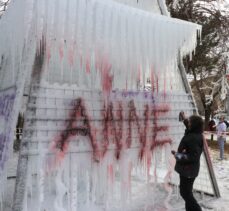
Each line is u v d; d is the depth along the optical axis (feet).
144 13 12.88
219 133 31.50
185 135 12.37
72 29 10.91
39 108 11.16
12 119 10.21
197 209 12.00
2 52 13.92
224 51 44.45
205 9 42.29
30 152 10.48
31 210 11.41
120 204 13.39
